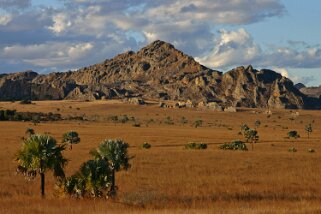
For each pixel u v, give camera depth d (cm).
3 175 10731
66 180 7425
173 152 17275
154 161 14088
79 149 19088
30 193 8338
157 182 9831
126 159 8131
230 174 11250
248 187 8950
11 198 7638
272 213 5372
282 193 8169
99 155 8012
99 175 7275
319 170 12094
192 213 5531
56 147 7600
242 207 6131
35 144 7438
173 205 6550
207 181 9938
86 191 7275
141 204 6556
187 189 8669
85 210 5962
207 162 13950
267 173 11488
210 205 6569
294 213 5309
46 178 10281
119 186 9200
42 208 6138
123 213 5644
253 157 15588
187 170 12019
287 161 14412
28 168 7556
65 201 6850
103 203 6625
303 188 8881
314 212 5350
